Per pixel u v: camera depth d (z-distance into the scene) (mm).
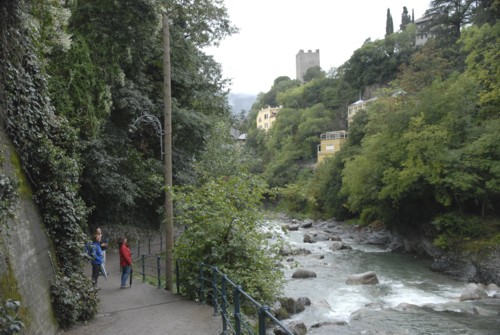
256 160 33656
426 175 26359
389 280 21312
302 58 158375
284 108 104688
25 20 8461
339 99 92562
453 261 23344
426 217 29453
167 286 12078
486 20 29297
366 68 87000
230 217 10219
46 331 6750
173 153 23531
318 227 48344
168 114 11664
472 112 28578
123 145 20844
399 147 29062
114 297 11414
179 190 11633
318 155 79750
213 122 27328
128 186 19969
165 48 11711
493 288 18688
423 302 17031
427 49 47719
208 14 24344
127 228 24281
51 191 8672
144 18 16250
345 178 40469
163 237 27766
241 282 9617
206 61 27594
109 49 17047
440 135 26109
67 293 7992
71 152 10203
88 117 15195
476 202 25922
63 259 8977
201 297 10141
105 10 15664
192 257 10750
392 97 43781
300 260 26781
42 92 9312
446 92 29000
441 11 58438
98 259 12719
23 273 6285
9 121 7387
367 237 37344
